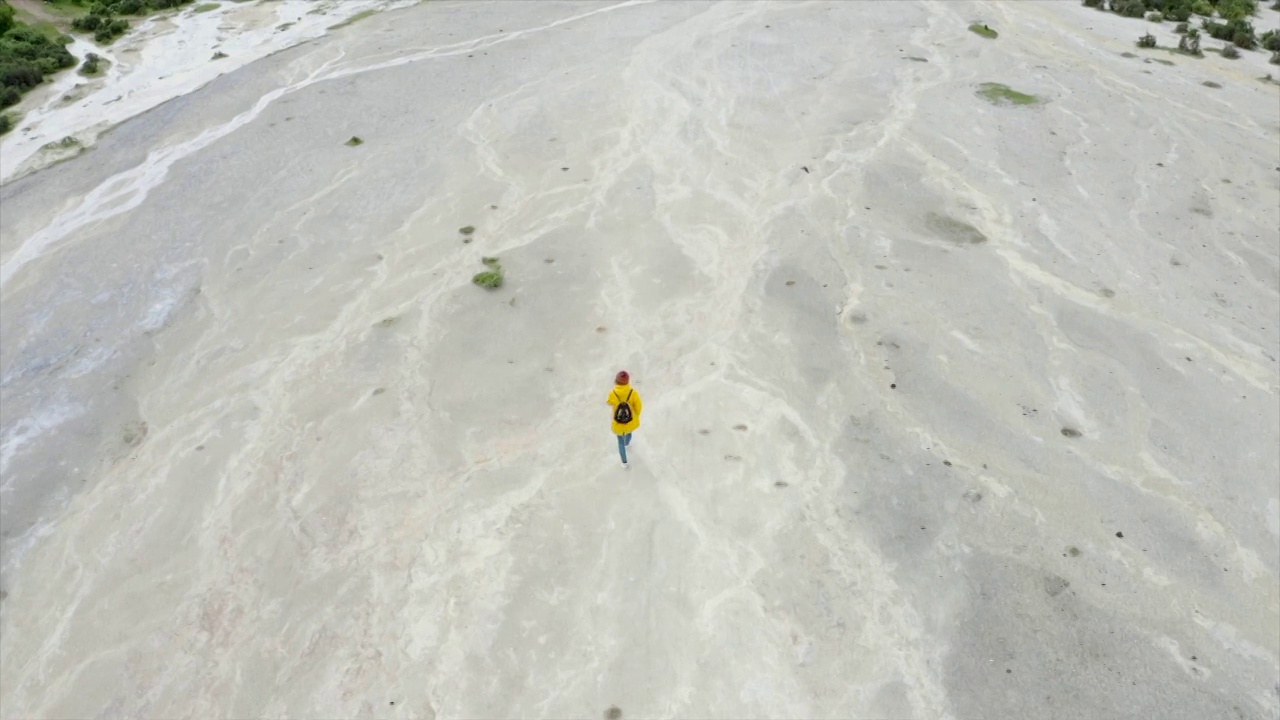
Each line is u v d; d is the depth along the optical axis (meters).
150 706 9.05
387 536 10.73
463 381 13.24
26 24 32.28
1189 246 16.00
